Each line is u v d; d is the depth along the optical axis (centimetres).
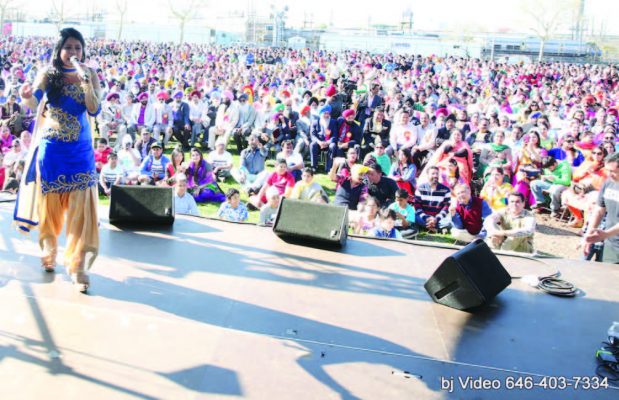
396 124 1066
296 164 939
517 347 314
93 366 265
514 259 457
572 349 315
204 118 1260
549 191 877
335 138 1064
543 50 5212
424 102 1627
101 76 1856
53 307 318
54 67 323
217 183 962
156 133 1212
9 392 243
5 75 1847
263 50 4078
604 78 2847
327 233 449
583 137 929
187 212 681
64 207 347
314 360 285
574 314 359
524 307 365
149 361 272
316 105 1300
